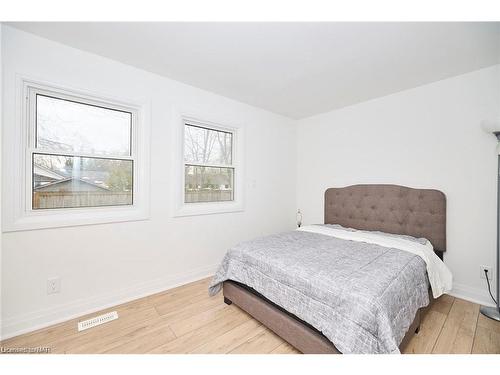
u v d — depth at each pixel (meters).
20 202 1.65
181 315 1.89
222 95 2.82
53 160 1.84
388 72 2.20
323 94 2.76
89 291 1.93
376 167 2.85
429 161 2.42
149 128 2.25
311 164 3.65
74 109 1.94
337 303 1.26
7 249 1.59
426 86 2.45
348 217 3.01
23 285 1.65
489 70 2.07
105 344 1.53
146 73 2.23
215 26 1.58
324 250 1.95
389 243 2.10
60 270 1.80
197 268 2.64
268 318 1.62
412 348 1.48
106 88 2.00
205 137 2.85
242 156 3.07
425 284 1.73
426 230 2.36
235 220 3.03
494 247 2.06
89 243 1.93
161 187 2.35
